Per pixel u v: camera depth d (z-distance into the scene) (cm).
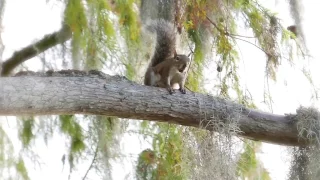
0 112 770
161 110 904
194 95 937
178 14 1031
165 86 1016
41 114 813
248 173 1104
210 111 933
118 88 872
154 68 1021
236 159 959
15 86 770
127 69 1016
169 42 1052
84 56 981
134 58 1018
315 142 969
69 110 832
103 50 991
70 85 827
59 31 1028
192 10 1039
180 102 917
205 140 966
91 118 1053
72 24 968
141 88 897
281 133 975
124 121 1068
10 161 1016
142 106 887
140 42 1008
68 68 1016
